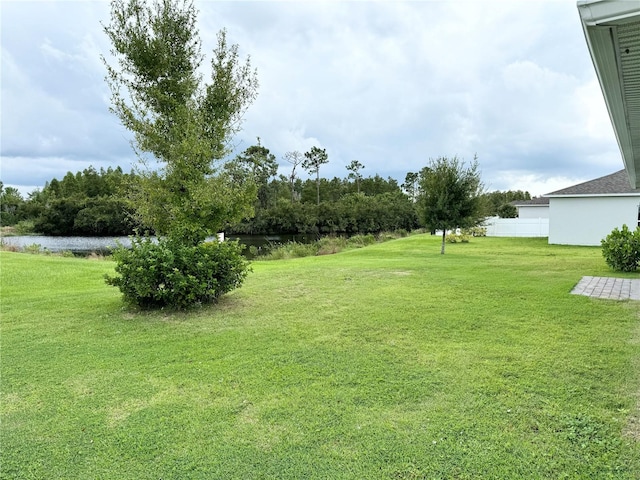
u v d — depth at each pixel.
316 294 7.23
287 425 2.67
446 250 17.17
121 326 5.23
